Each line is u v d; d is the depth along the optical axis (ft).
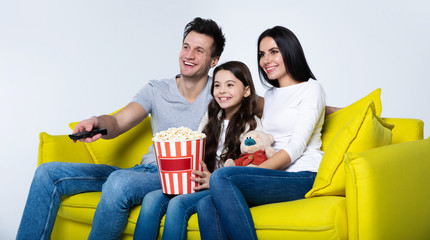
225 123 6.55
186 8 11.53
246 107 6.43
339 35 10.68
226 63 6.48
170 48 11.56
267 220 4.82
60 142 7.40
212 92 6.66
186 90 7.12
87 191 6.66
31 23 10.80
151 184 5.90
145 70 11.48
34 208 6.23
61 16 10.89
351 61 10.62
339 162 5.06
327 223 4.49
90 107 11.07
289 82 6.42
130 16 11.30
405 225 4.75
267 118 6.40
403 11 10.22
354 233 4.41
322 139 6.47
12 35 10.71
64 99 10.91
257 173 5.24
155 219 5.40
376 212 4.35
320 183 5.18
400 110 10.34
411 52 10.21
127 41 11.31
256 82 11.00
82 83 11.02
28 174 10.78
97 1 11.07
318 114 6.00
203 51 6.98
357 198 4.37
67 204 6.49
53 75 10.88
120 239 5.88
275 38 6.33
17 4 10.75
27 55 10.79
